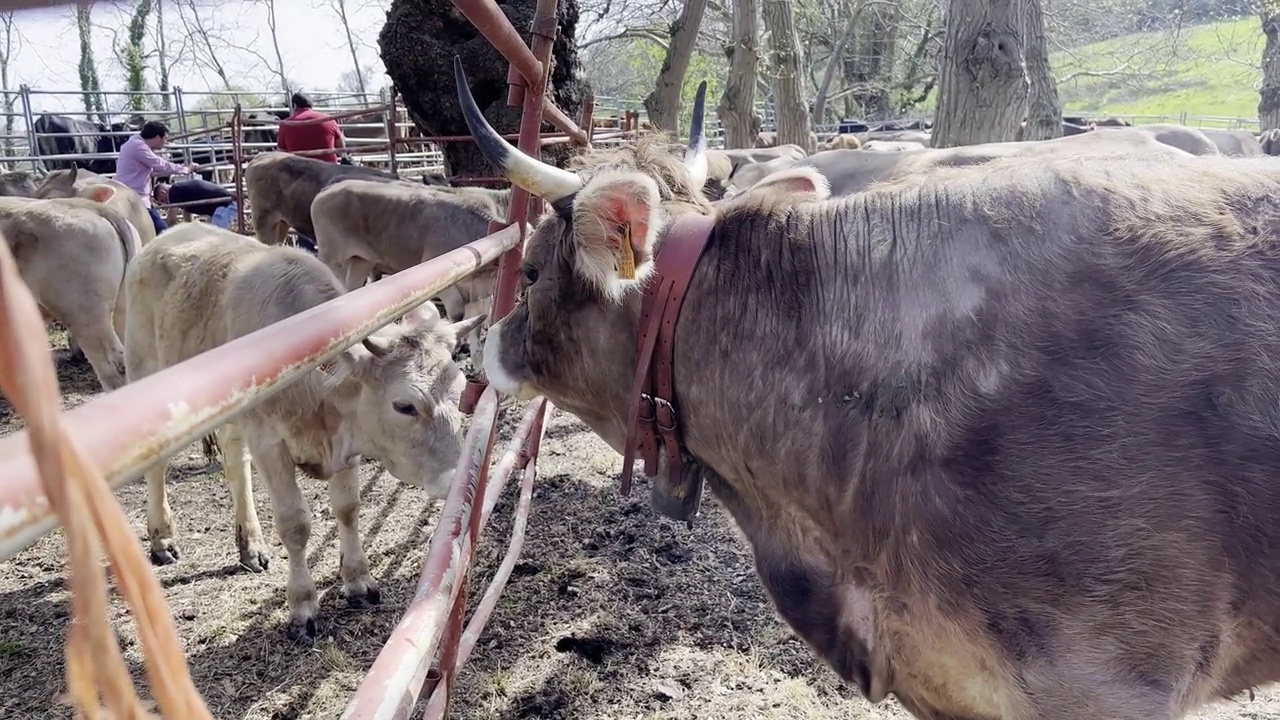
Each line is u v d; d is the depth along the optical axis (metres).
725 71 33.47
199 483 5.86
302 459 3.96
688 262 2.10
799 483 2.02
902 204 1.99
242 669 3.71
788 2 18.83
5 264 0.29
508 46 2.77
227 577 4.54
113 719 0.32
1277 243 1.70
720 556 4.45
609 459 5.83
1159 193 1.81
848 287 1.95
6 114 14.95
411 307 1.73
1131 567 1.63
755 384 2.03
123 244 7.50
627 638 3.75
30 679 3.65
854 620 2.10
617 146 2.45
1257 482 1.60
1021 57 9.40
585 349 2.28
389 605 4.23
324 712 3.44
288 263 4.23
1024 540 1.66
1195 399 1.62
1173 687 1.68
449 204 8.71
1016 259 1.79
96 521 0.32
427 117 10.83
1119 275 1.71
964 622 1.75
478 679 3.52
